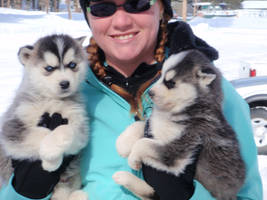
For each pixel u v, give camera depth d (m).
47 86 0.71
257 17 10.70
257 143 1.50
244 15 12.25
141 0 0.65
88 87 0.74
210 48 0.77
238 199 0.65
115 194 0.63
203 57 0.72
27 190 0.61
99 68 0.71
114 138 0.67
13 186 0.62
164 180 0.60
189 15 14.63
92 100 0.72
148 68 0.71
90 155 0.68
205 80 0.68
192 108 0.67
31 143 0.65
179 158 0.62
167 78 0.68
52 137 0.63
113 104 0.69
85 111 0.72
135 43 0.67
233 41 4.82
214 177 0.63
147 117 0.70
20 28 5.62
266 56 3.35
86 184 0.69
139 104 0.69
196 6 14.16
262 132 1.51
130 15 0.65
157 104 0.68
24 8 14.81
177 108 0.68
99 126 0.69
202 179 0.64
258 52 3.68
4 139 0.68
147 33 0.67
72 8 18.12
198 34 5.79
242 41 4.82
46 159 0.62
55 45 0.77
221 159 0.63
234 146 0.65
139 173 0.67
